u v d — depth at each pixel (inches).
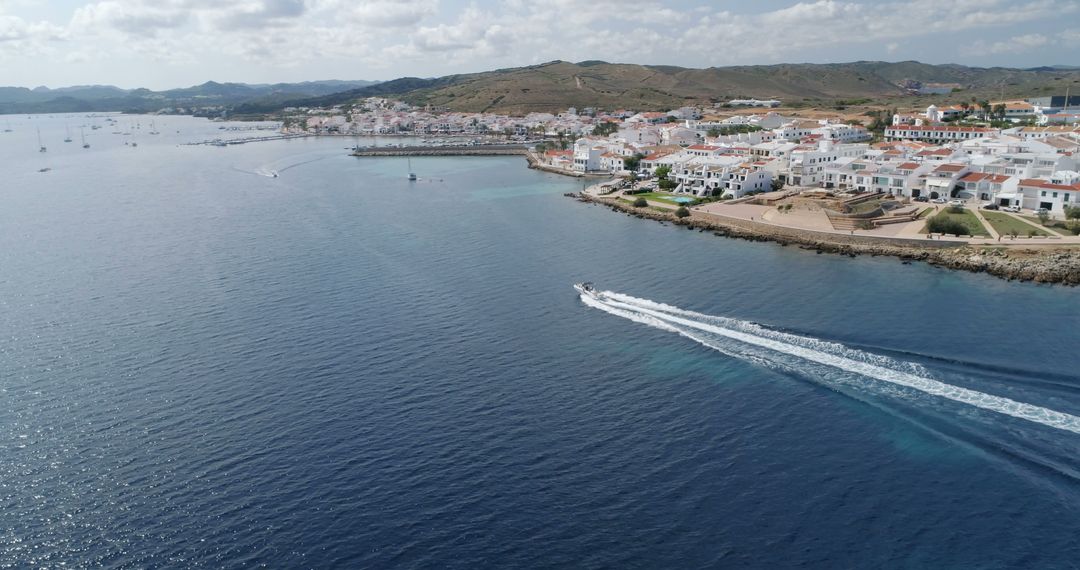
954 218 6245.1
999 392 3186.5
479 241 6520.7
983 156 7780.5
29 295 5083.7
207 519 2539.4
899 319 4109.3
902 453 2802.7
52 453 2970.0
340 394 3417.8
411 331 4205.2
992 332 3855.8
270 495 2659.9
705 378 3484.3
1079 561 2242.9
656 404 3253.0
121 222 7800.2
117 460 2908.5
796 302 4488.2
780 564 2277.3
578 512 2532.0
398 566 2303.2
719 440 2945.4
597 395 3356.3
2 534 2487.7
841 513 2493.8
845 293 4630.9
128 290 5147.6
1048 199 6195.9
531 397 3351.4
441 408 3265.3
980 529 2394.2
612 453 2876.5
